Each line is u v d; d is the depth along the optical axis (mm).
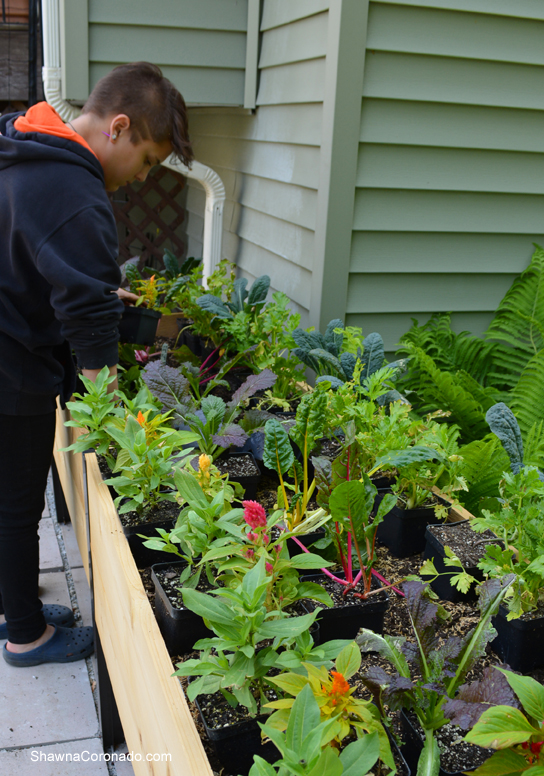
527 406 2330
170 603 1042
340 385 1641
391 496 1137
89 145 1621
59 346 1726
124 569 1115
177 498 1317
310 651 851
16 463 1709
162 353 1857
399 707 835
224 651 1012
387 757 742
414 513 1387
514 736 632
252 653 770
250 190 3117
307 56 2305
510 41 2203
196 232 4746
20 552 1867
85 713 1898
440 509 1405
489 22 2166
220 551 944
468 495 1753
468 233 2432
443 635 1159
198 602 827
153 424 1369
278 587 991
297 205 2510
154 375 1637
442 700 823
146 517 1301
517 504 1253
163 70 2811
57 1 2635
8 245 1450
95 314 1454
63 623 2205
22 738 1798
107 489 1405
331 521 1242
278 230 2748
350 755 656
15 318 1522
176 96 1654
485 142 2314
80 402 1442
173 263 3357
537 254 2488
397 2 2047
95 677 2033
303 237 2477
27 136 1403
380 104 2158
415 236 2365
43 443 1731
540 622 1075
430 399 2479
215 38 2822
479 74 2219
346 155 2160
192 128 4301
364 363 1814
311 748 603
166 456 1305
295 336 1988
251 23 2814
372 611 1097
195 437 1410
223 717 874
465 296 2527
